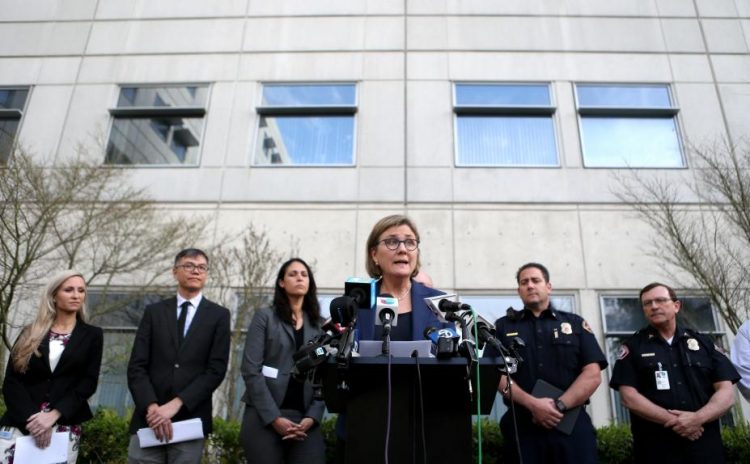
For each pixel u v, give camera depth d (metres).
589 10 8.51
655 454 3.40
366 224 7.26
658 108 7.80
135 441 3.38
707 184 6.97
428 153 7.61
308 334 3.75
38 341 3.52
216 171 7.61
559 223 7.19
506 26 8.44
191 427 3.37
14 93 8.27
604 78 8.09
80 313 3.79
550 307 3.78
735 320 5.59
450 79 8.10
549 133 7.82
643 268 6.89
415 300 2.42
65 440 3.39
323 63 8.29
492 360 1.84
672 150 7.62
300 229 7.27
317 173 7.56
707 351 3.59
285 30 8.52
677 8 8.47
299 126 7.94
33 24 8.69
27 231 5.95
